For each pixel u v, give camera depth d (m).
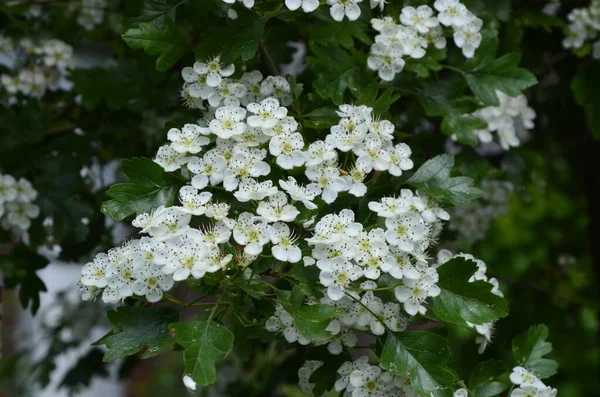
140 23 0.59
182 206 0.56
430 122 0.70
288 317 0.57
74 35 0.79
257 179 0.57
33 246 0.70
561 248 1.01
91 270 0.56
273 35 0.67
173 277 0.54
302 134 0.61
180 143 0.57
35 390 1.00
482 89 0.64
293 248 0.55
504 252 0.98
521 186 0.72
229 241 0.58
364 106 0.58
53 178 0.69
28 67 0.75
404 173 0.61
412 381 0.55
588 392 1.02
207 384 0.53
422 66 0.63
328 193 0.56
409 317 0.58
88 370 0.80
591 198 0.81
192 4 0.62
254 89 0.60
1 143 0.70
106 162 0.76
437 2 0.61
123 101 0.69
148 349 0.55
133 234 0.71
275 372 0.70
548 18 0.72
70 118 0.75
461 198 0.59
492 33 0.64
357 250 0.55
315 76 0.63
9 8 0.75
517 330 0.82
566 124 0.80
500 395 0.61
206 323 0.54
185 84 0.60
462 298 0.57
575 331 0.95
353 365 0.57
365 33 0.64
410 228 0.56
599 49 0.72
